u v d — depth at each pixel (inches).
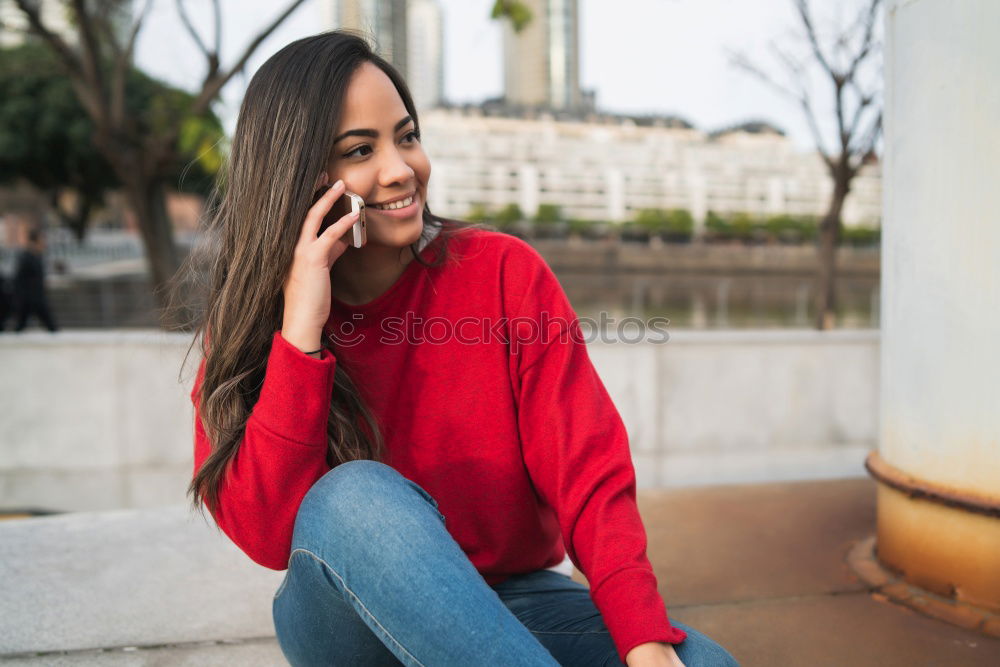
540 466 41.7
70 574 71.4
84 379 147.5
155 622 62.2
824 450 157.8
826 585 66.1
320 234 40.2
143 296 231.3
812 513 85.8
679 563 71.9
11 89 719.1
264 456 36.8
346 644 36.5
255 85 39.4
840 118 227.0
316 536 34.0
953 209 57.3
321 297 37.9
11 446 146.6
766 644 55.6
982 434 57.5
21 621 62.3
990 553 58.1
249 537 38.3
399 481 35.0
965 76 55.4
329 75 38.2
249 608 64.6
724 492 94.6
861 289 633.0
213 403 40.2
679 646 33.9
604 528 36.3
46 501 139.9
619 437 39.8
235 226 39.9
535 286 42.5
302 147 37.9
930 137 58.4
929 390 60.5
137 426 147.9
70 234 1075.3
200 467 40.8
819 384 157.8
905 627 57.7
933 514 61.5
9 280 368.8
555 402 40.3
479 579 32.8
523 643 31.2
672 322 559.2
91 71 212.1
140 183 231.0
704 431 155.2
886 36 63.9
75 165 781.9
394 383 43.7
